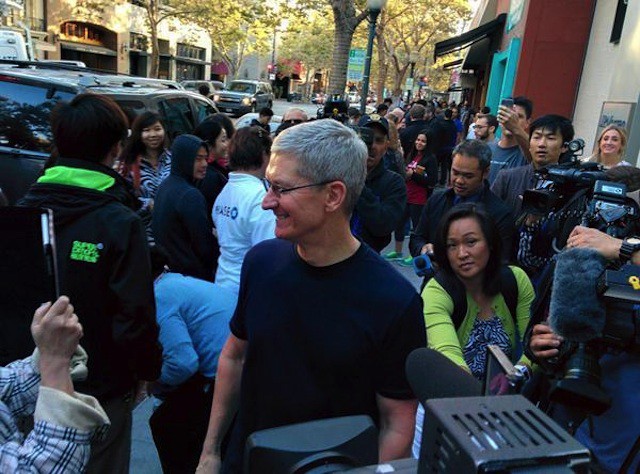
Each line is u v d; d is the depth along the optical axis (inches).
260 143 116.3
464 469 25.2
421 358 46.5
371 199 137.3
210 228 133.2
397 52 1734.7
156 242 132.4
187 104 282.2
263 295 62.3
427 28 1449.3
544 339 51.4
